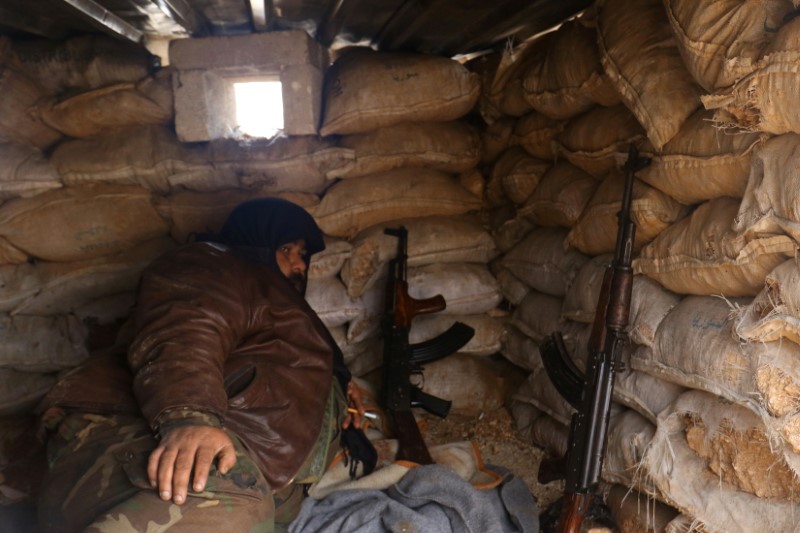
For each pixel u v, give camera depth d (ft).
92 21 10.37
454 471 9.44
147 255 11.58
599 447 7.58
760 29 5.75
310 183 11.77
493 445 10.96
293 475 7.45
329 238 11.99
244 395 7.43
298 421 7.72
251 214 9.39
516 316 11.80
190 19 10.89
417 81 11.48
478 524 8.18
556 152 10.53
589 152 9.28
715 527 6.66
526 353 11.41
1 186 11.09
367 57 11.69
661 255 7.64
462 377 11.98
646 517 7.61
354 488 9.09
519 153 11.92
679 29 6.42
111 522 5.53
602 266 9.09
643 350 7.93
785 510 6.16
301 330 8.31
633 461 7.82
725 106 6.04
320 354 8.41
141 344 6.97
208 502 5.96
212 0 10.43
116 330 11.50
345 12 10.80
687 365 7.06
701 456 7.00
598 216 8.82
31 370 11.20
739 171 6.44
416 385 10.89
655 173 7.61
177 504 5.79
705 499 6.81
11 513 9.30
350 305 11.78
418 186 11.89
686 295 7.75
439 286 11.89
